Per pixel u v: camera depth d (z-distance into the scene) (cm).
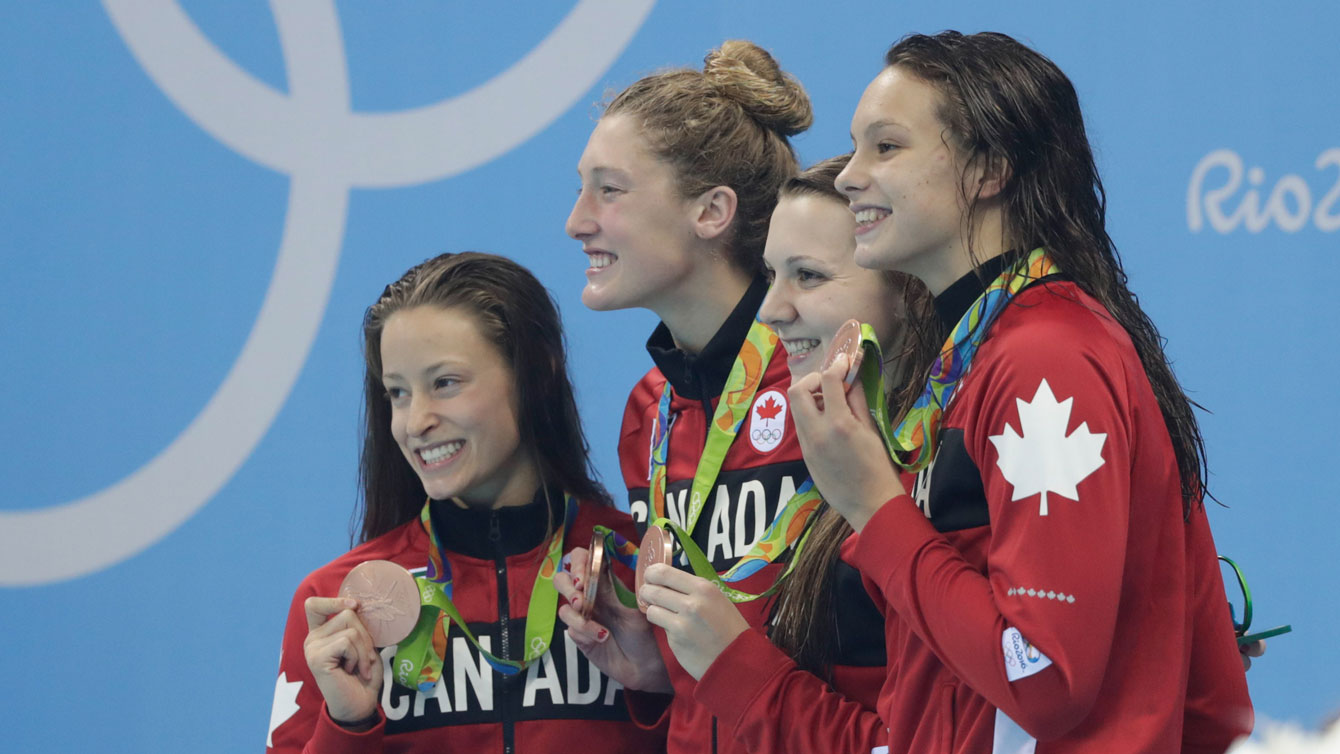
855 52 1414
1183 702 551
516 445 811
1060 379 514
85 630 1414
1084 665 488
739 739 664
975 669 512
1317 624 1338
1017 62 570
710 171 791
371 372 834
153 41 1420
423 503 855
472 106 1422
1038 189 565
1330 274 1359
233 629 1416
